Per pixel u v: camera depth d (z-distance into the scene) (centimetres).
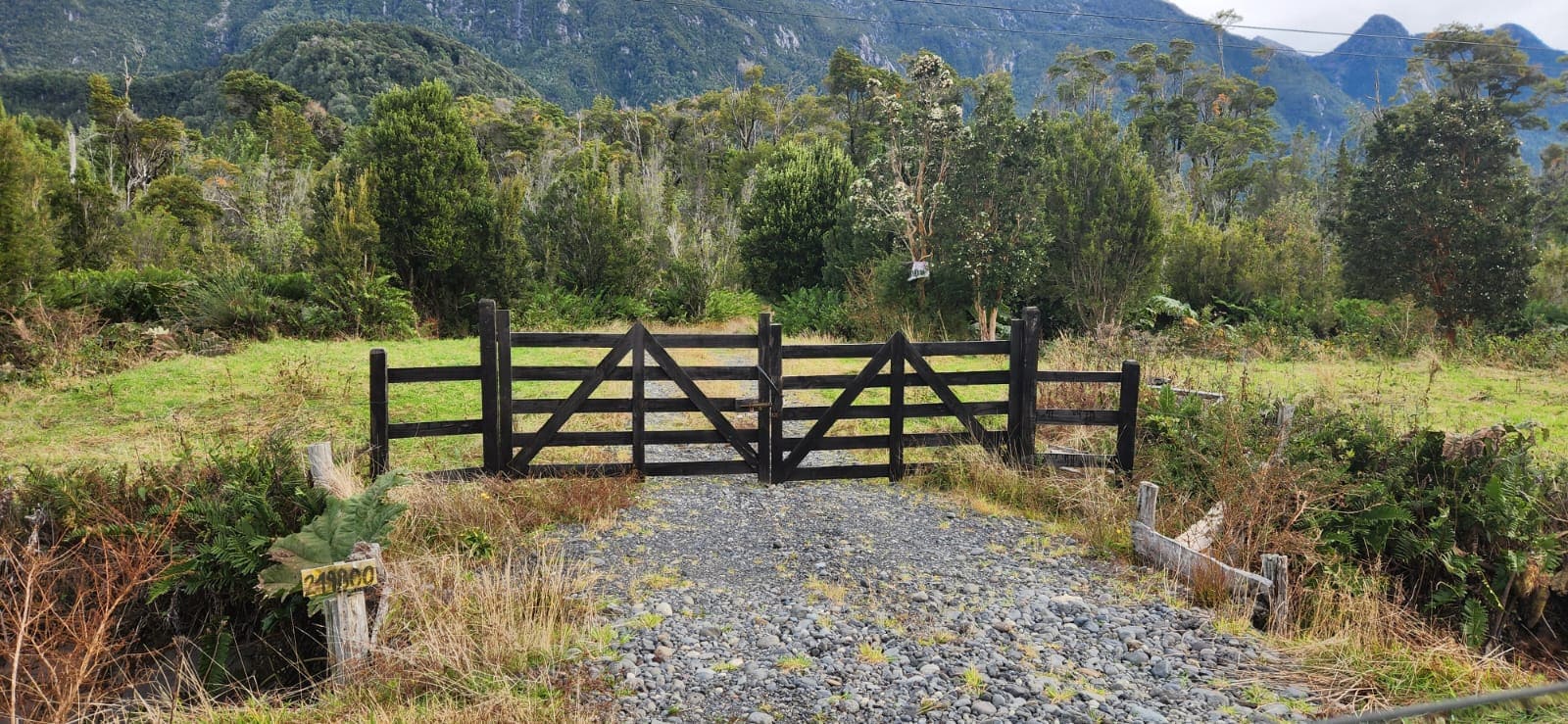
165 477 571
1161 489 727
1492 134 1984
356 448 755
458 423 738
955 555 632
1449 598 609
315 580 409
